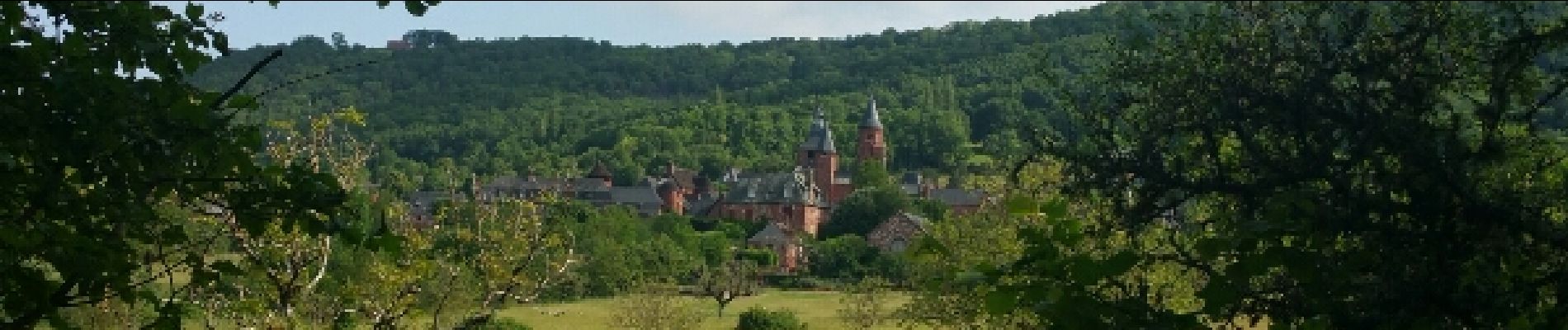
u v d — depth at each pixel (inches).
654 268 3107.8
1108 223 307.4
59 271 270.5
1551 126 304.5
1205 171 309.9
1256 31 293.6
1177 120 301.4
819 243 4156.0
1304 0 290.7
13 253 272.7
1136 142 305.3
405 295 818.8
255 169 267.9
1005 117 7721.5
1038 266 281.0
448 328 835.4
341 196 273.0
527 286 912.9
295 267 738.2
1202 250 283.3
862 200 4781.0
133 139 247.1
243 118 308.3
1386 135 277.9
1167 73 301.4
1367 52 286.2
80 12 253.9
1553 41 280.5
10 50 244.2
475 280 894.4
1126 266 278.2
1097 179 305.6
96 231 271.4
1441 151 285.3
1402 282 265.7
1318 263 273.6
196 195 268.4
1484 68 288.2
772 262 4205.2
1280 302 280.8
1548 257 277.7
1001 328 944.3
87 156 252.7
